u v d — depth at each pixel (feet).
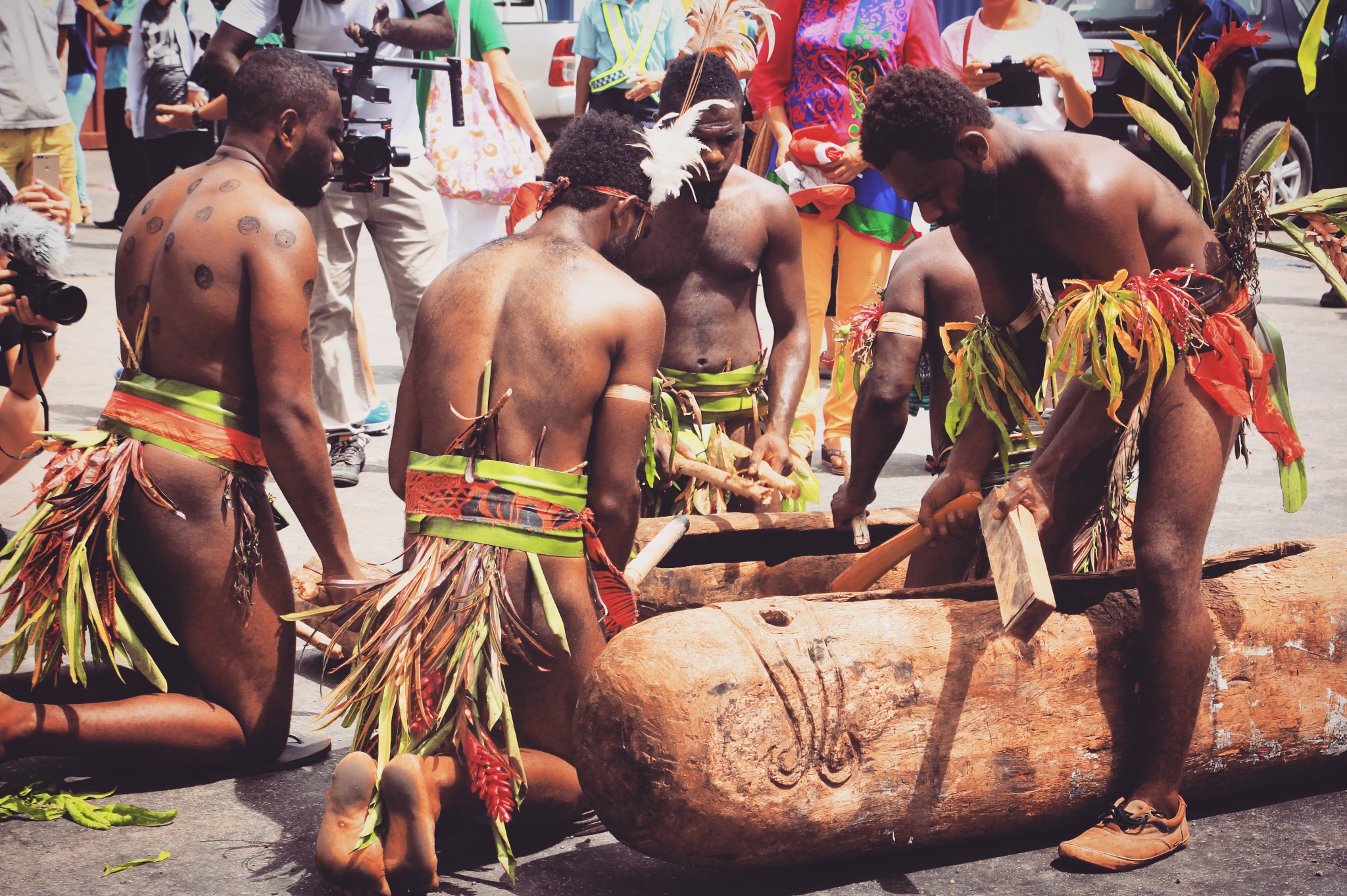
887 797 8.10
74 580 9.22
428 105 20.35
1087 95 19.06
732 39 13.15
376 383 24.44
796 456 13.65
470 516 8.47
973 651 8.40
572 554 8.65
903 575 12.14
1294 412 22.72
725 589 11.41
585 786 7.89
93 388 22.49
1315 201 9.72
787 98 18.98
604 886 8.41
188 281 9.48
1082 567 10.91
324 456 9.72
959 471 10.01
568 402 8.54
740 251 12.92
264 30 18.49
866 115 9.06
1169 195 9.12
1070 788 8.65
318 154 10.32
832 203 17.88
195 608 9.56
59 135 27.48
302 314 9.53
